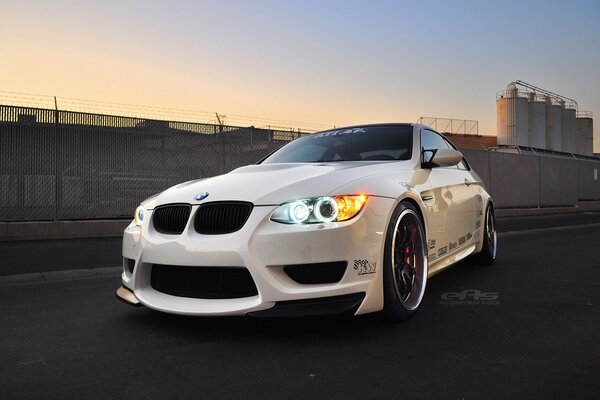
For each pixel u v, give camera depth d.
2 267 5.84
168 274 2.89
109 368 2.39
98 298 4.07
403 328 2.97
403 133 4.06
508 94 36.16
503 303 3.63
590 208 22.88
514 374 2.25
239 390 2.11
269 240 2.56
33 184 8.74
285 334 2.86
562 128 40.41
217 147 10.50
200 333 2.92
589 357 2.48
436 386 2.12
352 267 2.64
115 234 9.16
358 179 2.90
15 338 2.93
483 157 17.55
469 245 4.66
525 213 18.53
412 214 3.22
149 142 9.81
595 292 4.01
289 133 11.35
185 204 2.85
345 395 2.04
